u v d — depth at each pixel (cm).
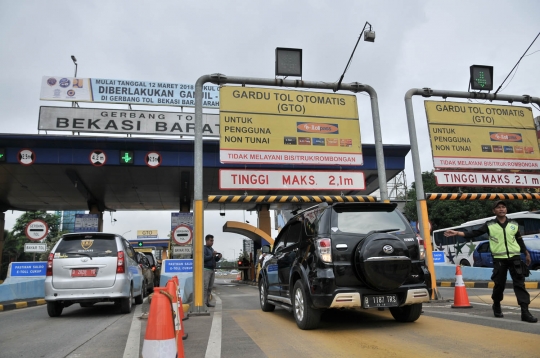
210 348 525
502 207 659
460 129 1087
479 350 461
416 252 607
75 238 914
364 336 560
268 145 1010
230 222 2083
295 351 491
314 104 1057
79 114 1853
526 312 624
